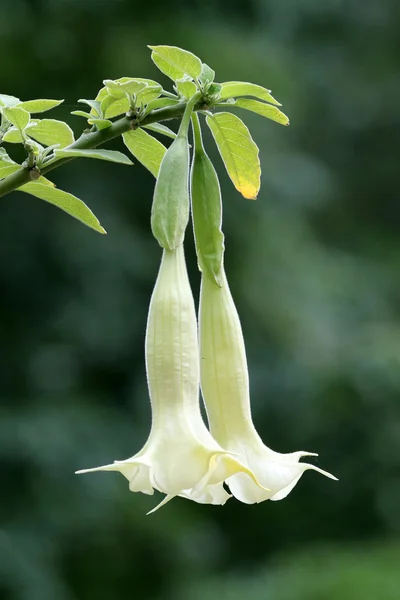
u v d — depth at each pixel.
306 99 14.73
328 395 11.94
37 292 10.27
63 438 9.88
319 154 16.97
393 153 17.30
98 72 10.70
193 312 2.53
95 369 10.74
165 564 10.64
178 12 11.25
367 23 16.58
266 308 11.52
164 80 10.82
